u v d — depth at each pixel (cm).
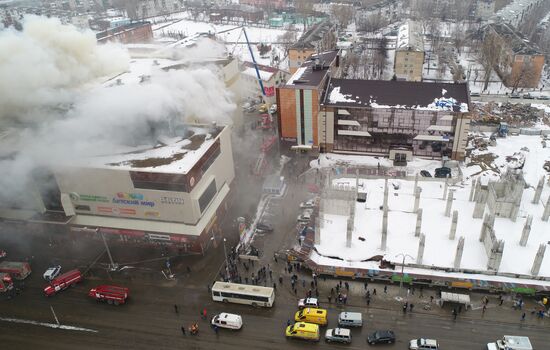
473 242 7419
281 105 10400
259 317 6338
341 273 6906
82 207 7869
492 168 9919
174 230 7500
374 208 8550
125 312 6569
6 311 6725
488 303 6325
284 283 6925
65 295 6975
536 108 13088
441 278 6631
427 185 9262
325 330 6081
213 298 6612
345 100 10325
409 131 10088
